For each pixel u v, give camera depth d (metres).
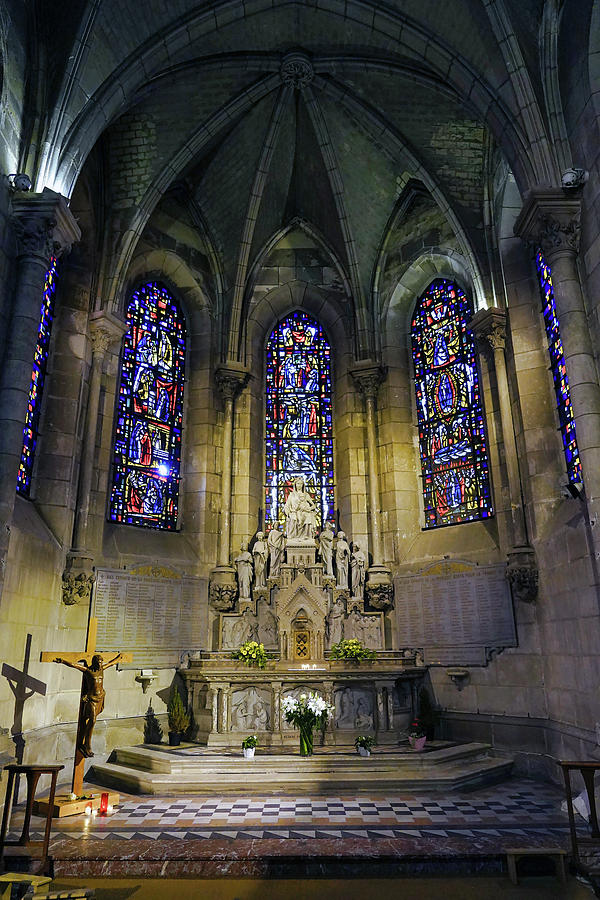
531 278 15.16
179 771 12.20
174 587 16.11
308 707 12.71
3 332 10.84
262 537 17.12
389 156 17.61
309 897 7.77
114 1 12.27
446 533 16.67
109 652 14.23
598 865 8.27
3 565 10.01
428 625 15.94
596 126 10.76
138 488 16.70
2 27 11.19
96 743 13.63
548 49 11.93
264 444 18.97
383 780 11.80
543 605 13.52
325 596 16.17
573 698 12.01
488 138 15.72
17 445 10.50
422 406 18.28
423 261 18.50
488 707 14.37
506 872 8.45
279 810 10.58
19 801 11.12
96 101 12.80
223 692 13.95
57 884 8.11
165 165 16.45
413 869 8.46
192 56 14.72
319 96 16.98
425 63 13.92
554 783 12.44
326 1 13.98
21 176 11.26
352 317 19.22
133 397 17.08
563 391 13.72
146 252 17.73
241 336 18.77
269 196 18.92
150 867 8.45
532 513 13.98
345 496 18.16
